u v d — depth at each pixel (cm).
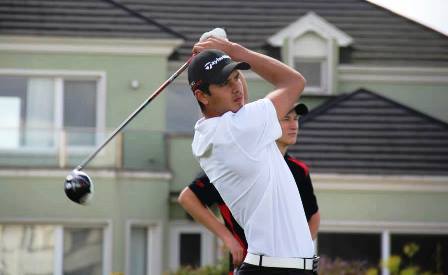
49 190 6359
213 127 1723
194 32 7544
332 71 7350
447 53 7606
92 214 6388
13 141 6350
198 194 2097
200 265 6762
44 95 6938
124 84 6956
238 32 7581
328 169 6550
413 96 7531
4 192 6338
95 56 6938
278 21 7688
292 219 1723
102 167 6394
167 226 6588
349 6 7938
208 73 1727
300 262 1712
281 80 1769
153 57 6988
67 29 6938
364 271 5944
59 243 6388
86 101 6950
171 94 7112
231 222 2067
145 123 6931
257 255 1714
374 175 6538
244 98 1989
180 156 6588
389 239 6594
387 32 7731
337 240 6612
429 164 6631
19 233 6359
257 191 1714
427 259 6612
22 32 6888
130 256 6550
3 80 6900
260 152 1714
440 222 6575
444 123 6925
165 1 7781
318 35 7400
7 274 6353
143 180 6494
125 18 7062
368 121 6900
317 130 6819
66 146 6375
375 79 7500
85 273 6419
